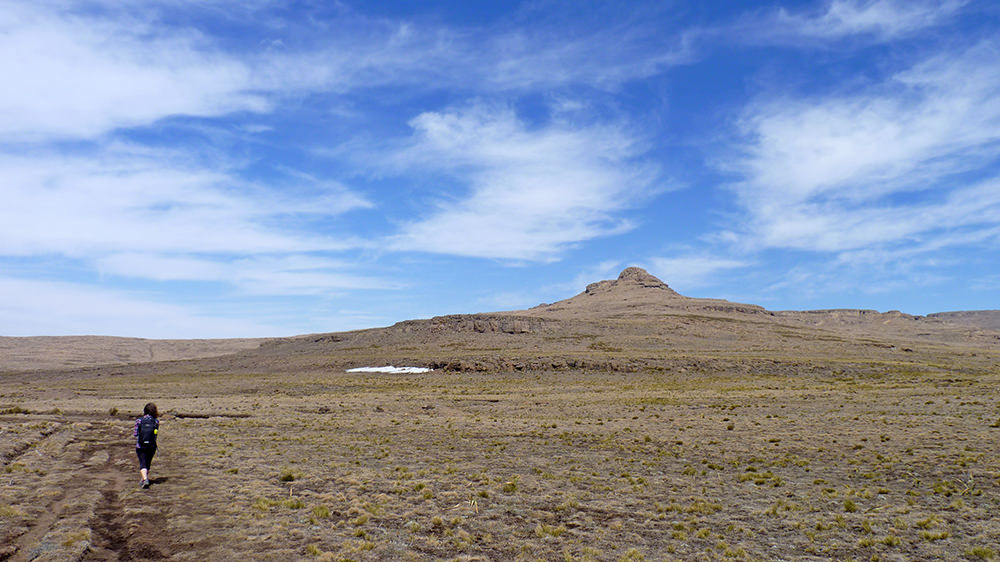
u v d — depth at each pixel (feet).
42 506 53.16
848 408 155.74
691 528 54.44
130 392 285.64
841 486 71.36
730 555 47.01
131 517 51.85
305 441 109.09
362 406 189.57
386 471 79.15
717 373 333.21
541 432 124.06
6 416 156.56
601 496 66.49
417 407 186.91
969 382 234.99
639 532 53.11
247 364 470.39
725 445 102.83
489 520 55.83
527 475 78.33
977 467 77.36
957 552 47.62
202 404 202.49
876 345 557.33
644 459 91.97
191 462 80.69
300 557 43.11
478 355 408.67
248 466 78.69
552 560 45.19
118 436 110.01
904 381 261.03
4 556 40.52
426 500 62.95
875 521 56.08
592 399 203.21
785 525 55.57
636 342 511.40
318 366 431.43
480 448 103.45
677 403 181.78
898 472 77.30
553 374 341.21
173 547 44.65
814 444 101.35
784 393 205.16
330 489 66.69
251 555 43.09
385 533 50.52
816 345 525.75
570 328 591.78
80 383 383.86
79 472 71.67
